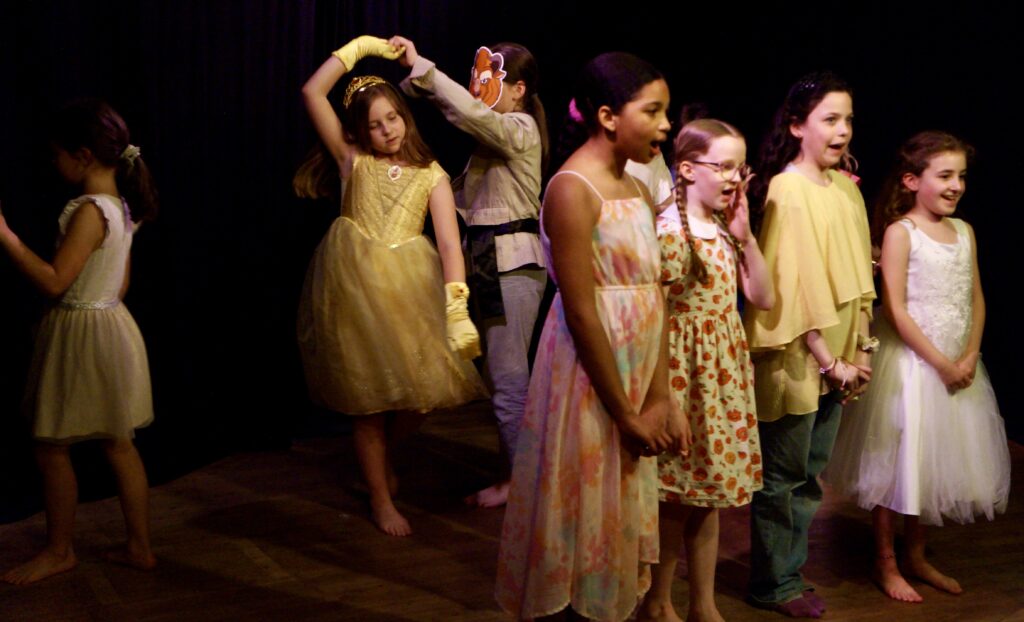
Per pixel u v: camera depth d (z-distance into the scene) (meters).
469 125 3.38
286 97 4.17
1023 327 4.50
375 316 3.34
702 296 2.58
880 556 3.11
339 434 4.43
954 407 3.07
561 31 4.76
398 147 3.40
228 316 4.12
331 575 3.12
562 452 2.24
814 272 2.73
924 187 3.06
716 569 3.22
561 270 2.16
